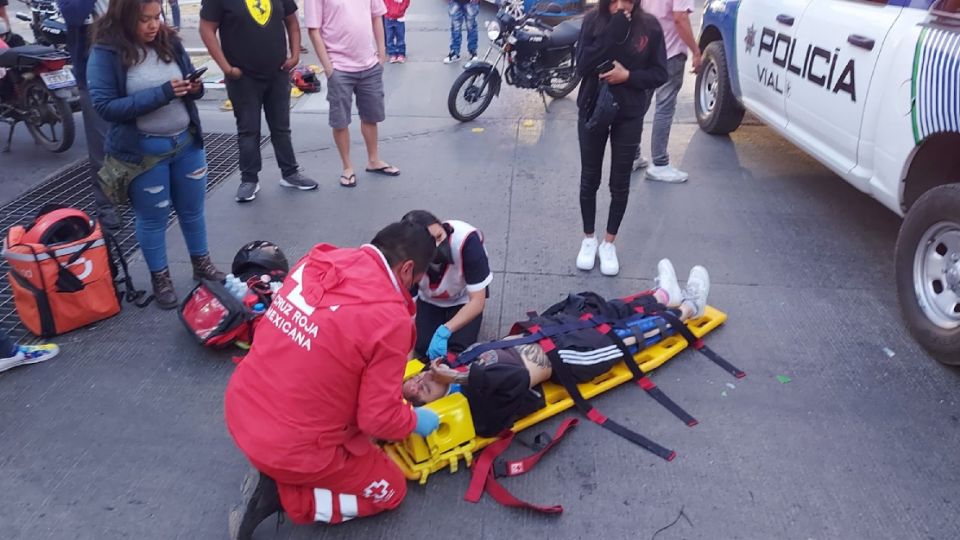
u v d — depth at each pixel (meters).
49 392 3.35
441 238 2.96
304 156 6.22
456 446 2.88
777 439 3.03
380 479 2.53
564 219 5.02
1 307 4.05
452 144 6.45
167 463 2.96
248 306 3.62
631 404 3.24
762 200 5.23
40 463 2.95
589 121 3.84
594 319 3.32
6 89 6.22
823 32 4.44
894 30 3.77
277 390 2.28
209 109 7.49
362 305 2.22
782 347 3.61
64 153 6.38
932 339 3.40
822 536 2.59
